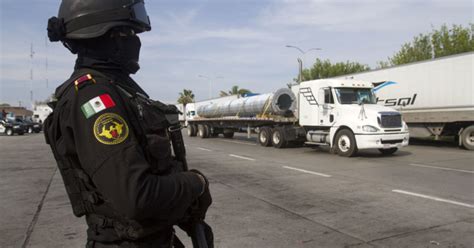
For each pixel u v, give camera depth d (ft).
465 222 17.11
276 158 42.73
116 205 4.27
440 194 22.84
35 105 201.77
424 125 55.26
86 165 4.42
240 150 52.80
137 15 5.19
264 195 23.18
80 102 4.53
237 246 14.48
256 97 61.67
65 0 5.08
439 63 51.03
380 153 46.85
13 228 16.94
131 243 4.87
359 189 24.63
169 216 4.72
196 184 4.99
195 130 88.69
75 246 14.71
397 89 57.00
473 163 36.76
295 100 54.08
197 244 5.51
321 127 49.57
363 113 42.19
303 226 16.88
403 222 17.22
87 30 4.88
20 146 65.87
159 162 4.91
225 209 19.93
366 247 14.20
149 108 5.13
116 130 4.37
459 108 48.96
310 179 28.58
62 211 19.85
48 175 32.04
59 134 4.85
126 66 5.24
